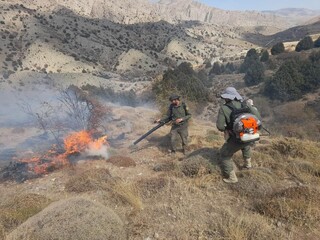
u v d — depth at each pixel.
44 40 171.88
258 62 76.75
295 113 47.59
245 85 77.00
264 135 9.81
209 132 9.30
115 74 158.62
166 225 3.83
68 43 184.88
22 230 3.16
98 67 169.25
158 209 4.22
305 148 6.46
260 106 54.88
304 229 3.68
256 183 4.80
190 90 21.53
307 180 5.17
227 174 4.95
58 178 5.86
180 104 6.89
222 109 4.63
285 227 3.72
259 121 4.52
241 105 4.68
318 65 58.12
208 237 3.56
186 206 4.28
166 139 8.23
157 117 11.89
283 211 3.96
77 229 3.08
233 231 3.51
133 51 182.12
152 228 3.78
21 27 184.25
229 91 4.67
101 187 5.06
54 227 3.09
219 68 103.81
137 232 3.68
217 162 5.41
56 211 3.31
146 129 10.02
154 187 4.89
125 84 115.44
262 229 3.60
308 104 49.78
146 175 5.71
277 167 5.68
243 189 4.69
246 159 5.35
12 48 161.75
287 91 56.34
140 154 7.24
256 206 4.23
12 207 4.23
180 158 6.46
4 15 189.00
